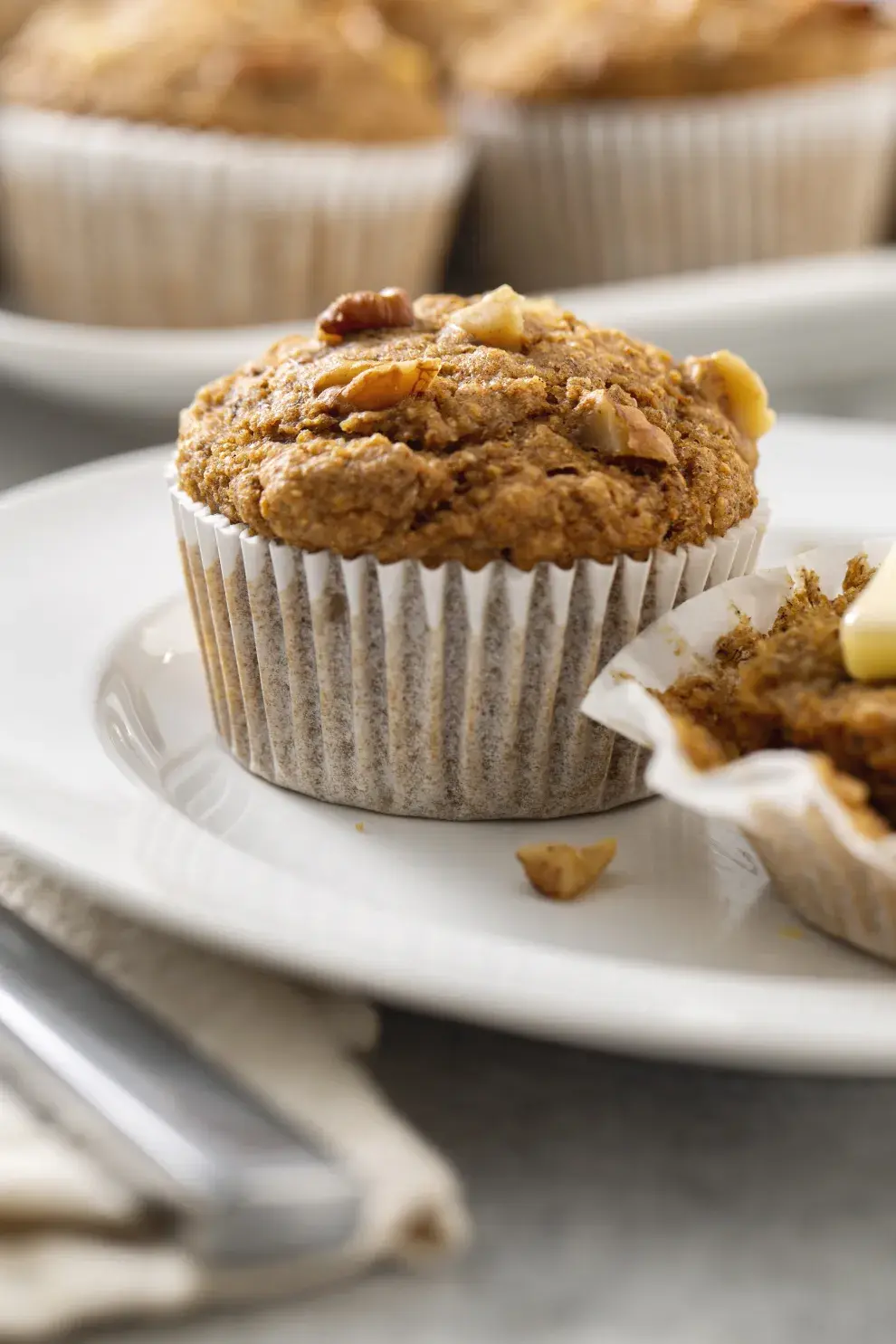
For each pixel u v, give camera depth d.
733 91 0.57
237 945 0.31
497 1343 0.30
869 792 0.33
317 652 0.36
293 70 0.54
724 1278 0.30
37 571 0.40
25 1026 0.31
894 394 0.54
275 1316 0.30
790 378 0.53
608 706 0.34
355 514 0.35
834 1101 0.32
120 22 0.57
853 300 0.51
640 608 0.36
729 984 0.31
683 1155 0.32
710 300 0.50
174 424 0.50
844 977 0.34
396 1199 0.30
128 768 0.36
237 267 0.54
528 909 0.35
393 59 0.57
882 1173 0.32
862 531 0.42
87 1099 0.31
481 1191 0.31
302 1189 0.30
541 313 0.37
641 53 0.57
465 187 0.63
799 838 0.33
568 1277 0.30
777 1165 0.32
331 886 0.36
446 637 0.36
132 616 0.40
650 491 0.36
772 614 0.36
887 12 0.62
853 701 0.33
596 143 0.58
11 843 0.33
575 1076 0.32
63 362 0.47
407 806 0.37
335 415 0.36
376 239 0.55
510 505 0.35
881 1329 0.30
